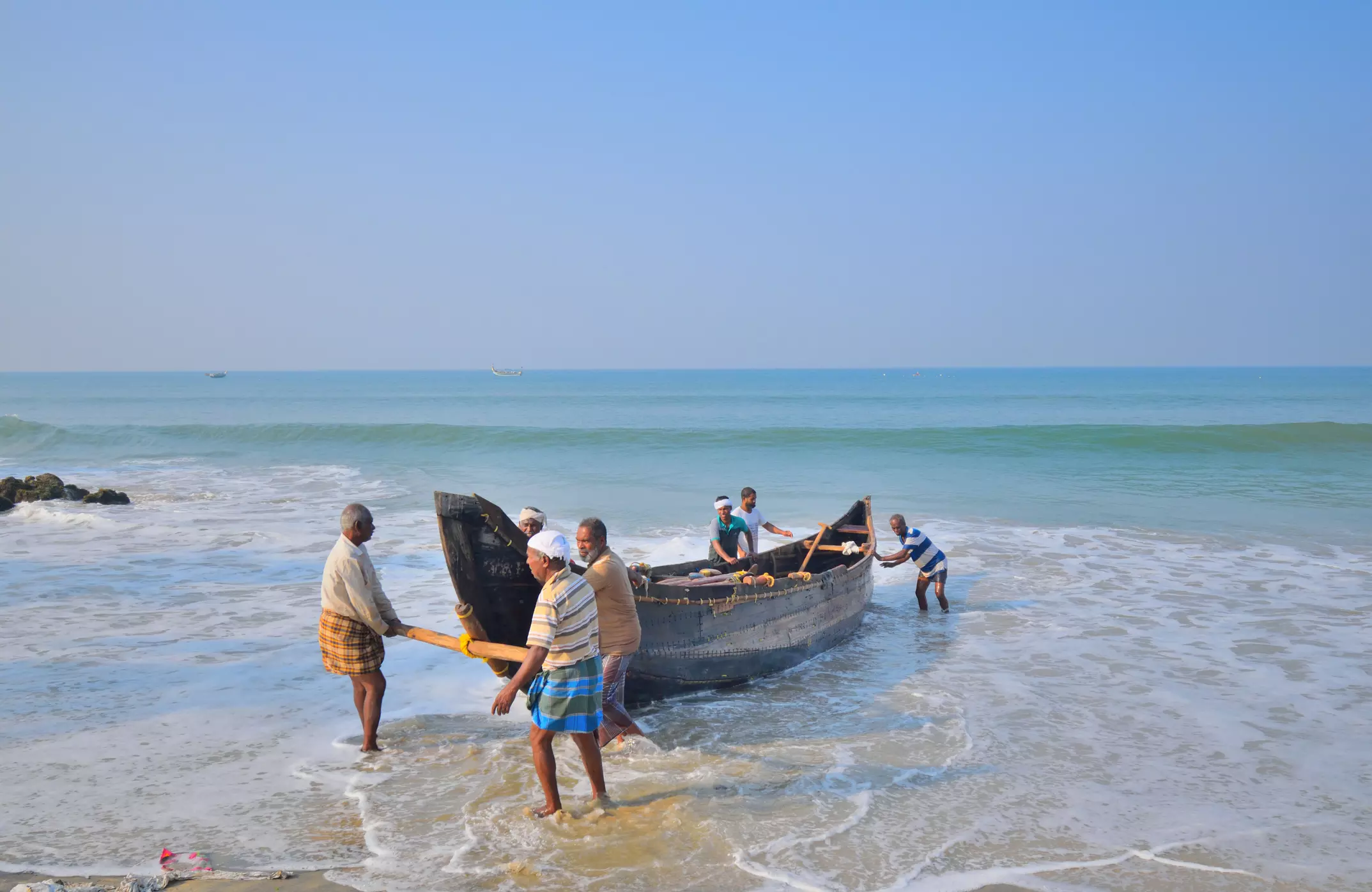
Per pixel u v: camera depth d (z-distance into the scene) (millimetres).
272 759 6137
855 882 4547
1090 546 14469
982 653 8977
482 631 5898
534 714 5211
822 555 11586
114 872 4609
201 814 5305
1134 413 55594
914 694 7699
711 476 23266
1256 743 6570
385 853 4828
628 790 5664
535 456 28453
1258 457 26062
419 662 8406
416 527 15891
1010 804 5531
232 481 23141
